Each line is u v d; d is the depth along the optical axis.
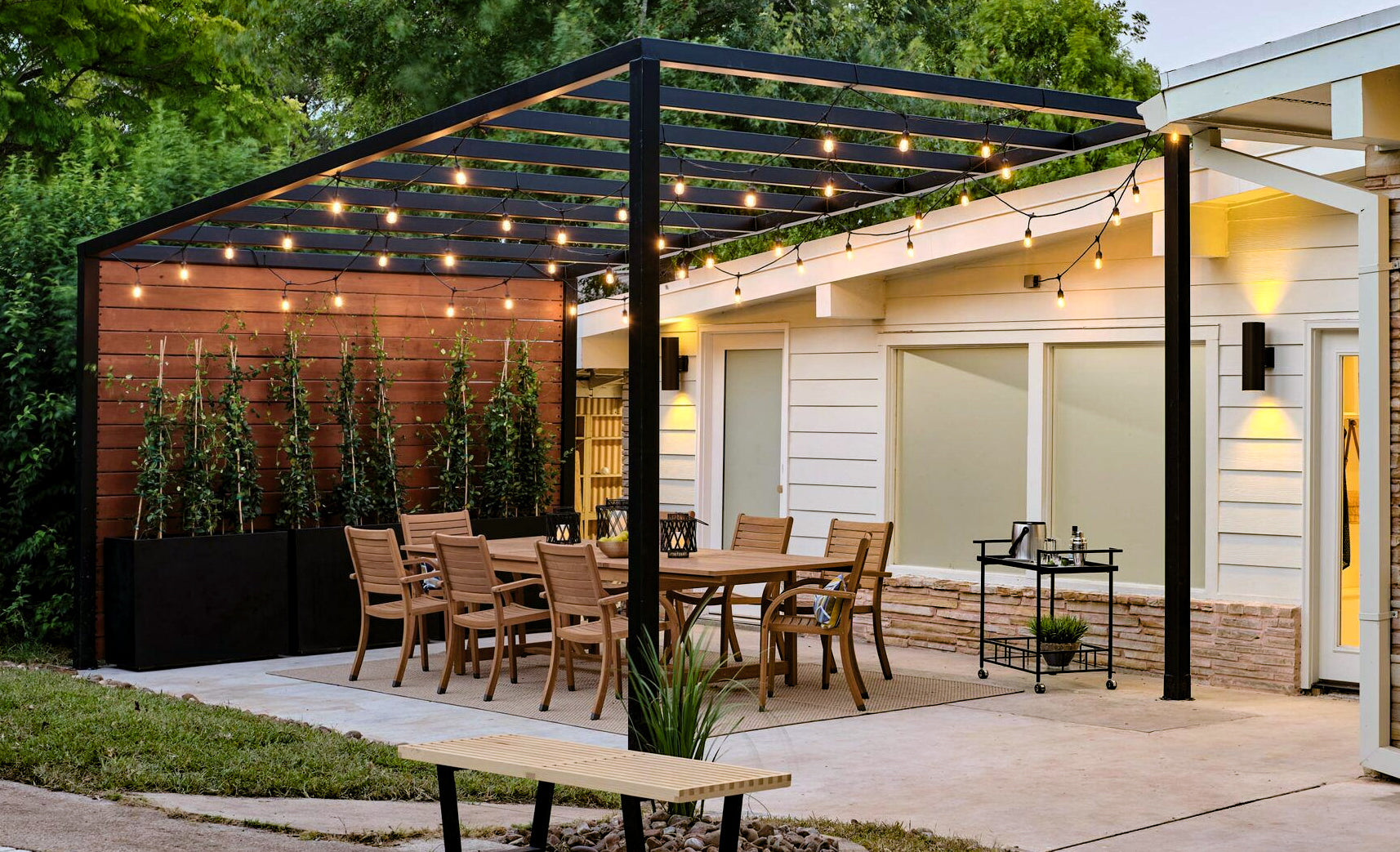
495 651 9.19
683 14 17.97
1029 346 10.71
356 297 11.60
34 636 10.59
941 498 11.36
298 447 10.99
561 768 4.30
